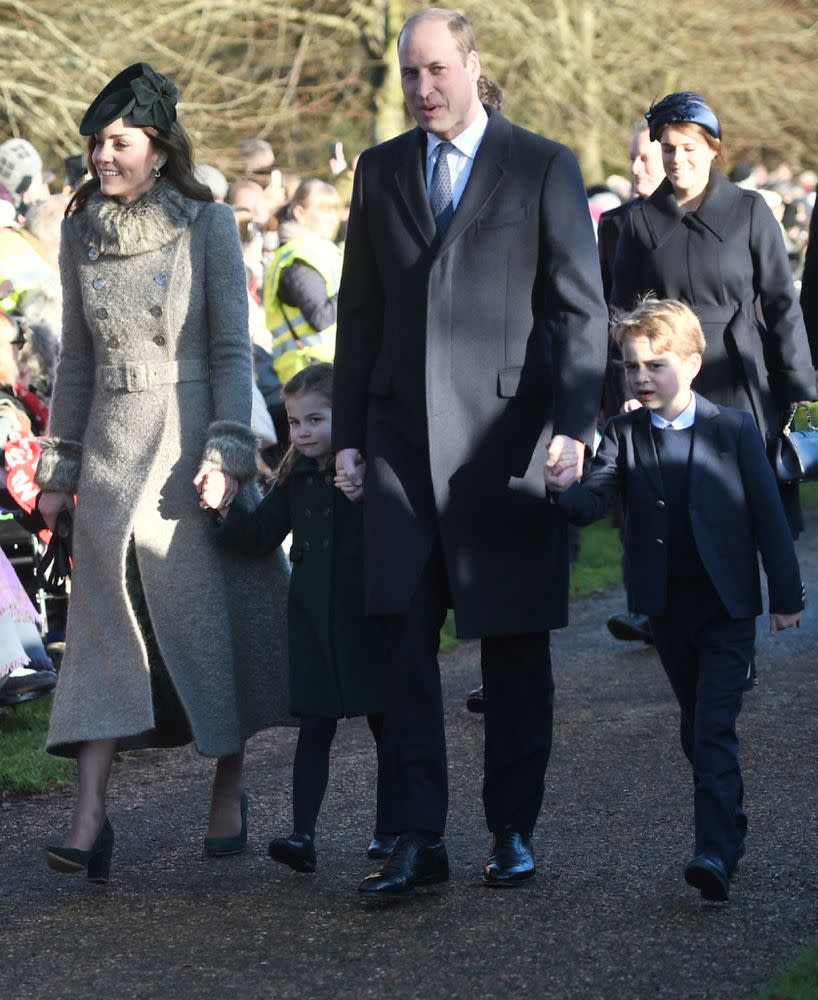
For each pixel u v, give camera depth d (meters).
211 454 7.56
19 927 7.07
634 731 10.27
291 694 7.73
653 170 12.09
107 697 7.52
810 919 6.72
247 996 6.12
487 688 7.36
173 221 7.69
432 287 7.09
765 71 42.62
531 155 7.20
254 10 35.59
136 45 34.12
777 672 12.05
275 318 13.27
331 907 7.10
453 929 6.73
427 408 7.04
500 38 38.72
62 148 32.28
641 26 40.47
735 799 7.03
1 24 32.84
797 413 10.86
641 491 7.38
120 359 7.74
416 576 7.05
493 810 7.36
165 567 7.65
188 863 7.96
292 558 7.77
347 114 37.81
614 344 11.22
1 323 11.76
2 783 9.70
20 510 11.52
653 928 6.66
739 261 10.59
